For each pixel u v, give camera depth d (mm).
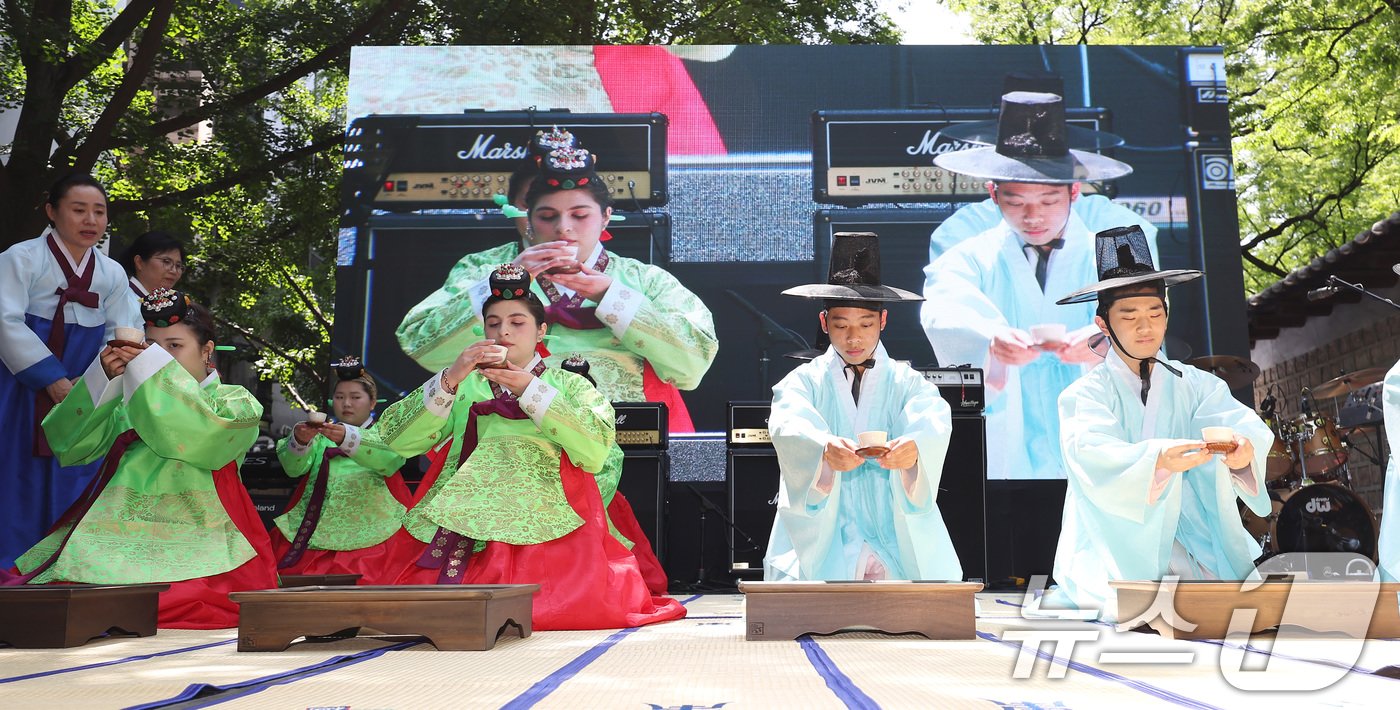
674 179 8211
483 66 8359
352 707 1913
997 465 7727
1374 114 13648
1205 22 14398
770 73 8297
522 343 4016
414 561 3820
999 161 8148
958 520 6125
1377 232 8820
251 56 11422
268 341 16125
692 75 8328
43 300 4586
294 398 17016
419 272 8148
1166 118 8203
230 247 13477
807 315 8039
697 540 7660
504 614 3127
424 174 8250
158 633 3631
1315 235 16312
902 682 2273
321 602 2947
